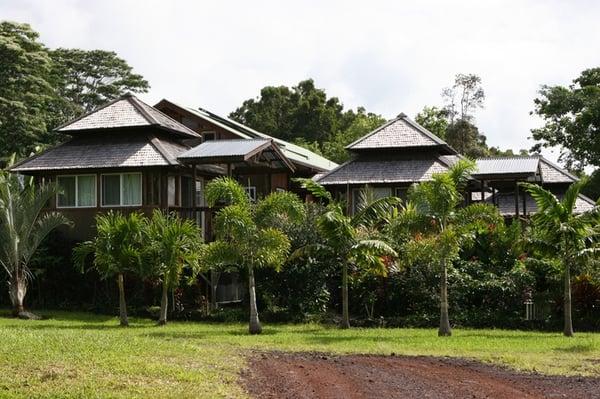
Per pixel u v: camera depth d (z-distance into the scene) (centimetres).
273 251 2302
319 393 1298
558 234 2248
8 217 2717
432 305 2602
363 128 6575
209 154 3019
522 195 3931
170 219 2731
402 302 2678
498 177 3250
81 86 6253
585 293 2525
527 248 2327
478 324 2511
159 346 1680
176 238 2467
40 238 2802
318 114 7438
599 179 4809
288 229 2684
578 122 4550
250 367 1524
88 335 1833
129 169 3111
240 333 2267
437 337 2162
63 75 6075
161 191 3122
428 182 2264
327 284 2792
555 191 4109
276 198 2341
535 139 4862
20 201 2752
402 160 3566
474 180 3450
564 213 2227
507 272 2689
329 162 4988
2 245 2725
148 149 3162
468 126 6488
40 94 4797
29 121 4628
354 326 2531
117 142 3278
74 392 1202
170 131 3388
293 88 7756
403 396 1289
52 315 2780
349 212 3500
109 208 3136
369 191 2573
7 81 4597
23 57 4622
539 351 1855
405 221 2277
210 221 3322
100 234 2553
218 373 1410
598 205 2244
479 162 3500
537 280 2673
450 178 2233
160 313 2581
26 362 1401
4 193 2711
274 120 7400
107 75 6362
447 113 6538
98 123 3312
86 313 2870
